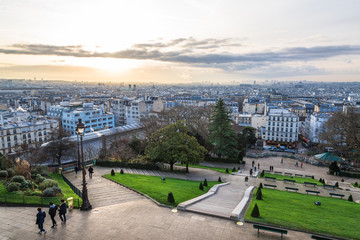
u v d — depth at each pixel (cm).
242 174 6341
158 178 4894
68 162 8300
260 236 2273
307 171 7700
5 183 3588
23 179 3669
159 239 2211
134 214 2705
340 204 3638
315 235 2183
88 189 3800
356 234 2350
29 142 11912
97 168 5778
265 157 9812
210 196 3606
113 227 2414
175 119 12738
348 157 8606
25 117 14150
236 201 3331
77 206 2892
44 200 3033
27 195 3194
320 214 2962
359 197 4409
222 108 8406
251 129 12256
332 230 2414
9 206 2906
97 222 2514
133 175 4972
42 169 4822
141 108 17725
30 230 2345
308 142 14475
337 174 7125
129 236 2256
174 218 2614
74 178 4681
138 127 13188
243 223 2517
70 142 7944
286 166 8362
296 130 13588
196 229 2383
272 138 14112
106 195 3456
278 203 3366
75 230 2355
